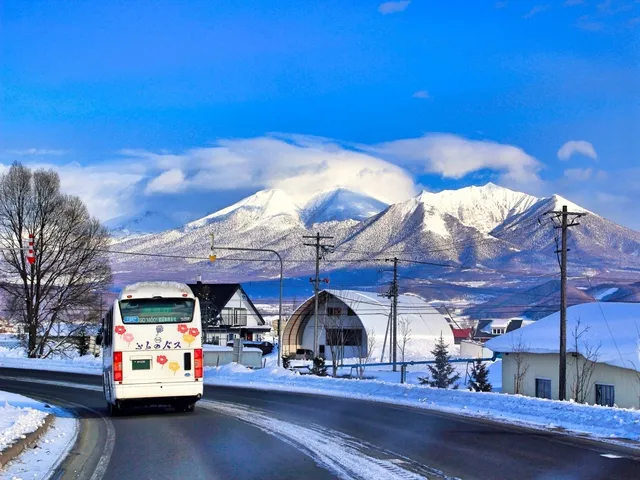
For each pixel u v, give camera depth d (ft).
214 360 208.64
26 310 209.67
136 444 53.01
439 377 179.63
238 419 69.72
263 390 114.52
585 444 49.24
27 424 58.29
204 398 98.12
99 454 48.21
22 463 44.01
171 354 74.33
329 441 52.29
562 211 114.83
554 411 66.64
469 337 429.79
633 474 38.19
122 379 73.20
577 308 149.79
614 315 139.44
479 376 169.78
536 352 130.11
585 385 121.90
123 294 74.18
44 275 208.33
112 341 74.18
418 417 68.33
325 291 299.99
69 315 216.33
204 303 316.81
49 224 206.18
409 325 302.86
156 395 73.56
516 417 67.10
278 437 55.06
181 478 38.75
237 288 340.39
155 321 74.33
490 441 50.98
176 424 66.74
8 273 206.69
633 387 114.21
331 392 106.83
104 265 218.79
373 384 103.76
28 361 194.29
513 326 422.41
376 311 299.17
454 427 59.77
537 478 37.24
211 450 48.88
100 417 75.92
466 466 41.04
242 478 38.40
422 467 40.86
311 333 306.55
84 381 144.15
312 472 39.75
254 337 352.49
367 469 40.40
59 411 84.43
